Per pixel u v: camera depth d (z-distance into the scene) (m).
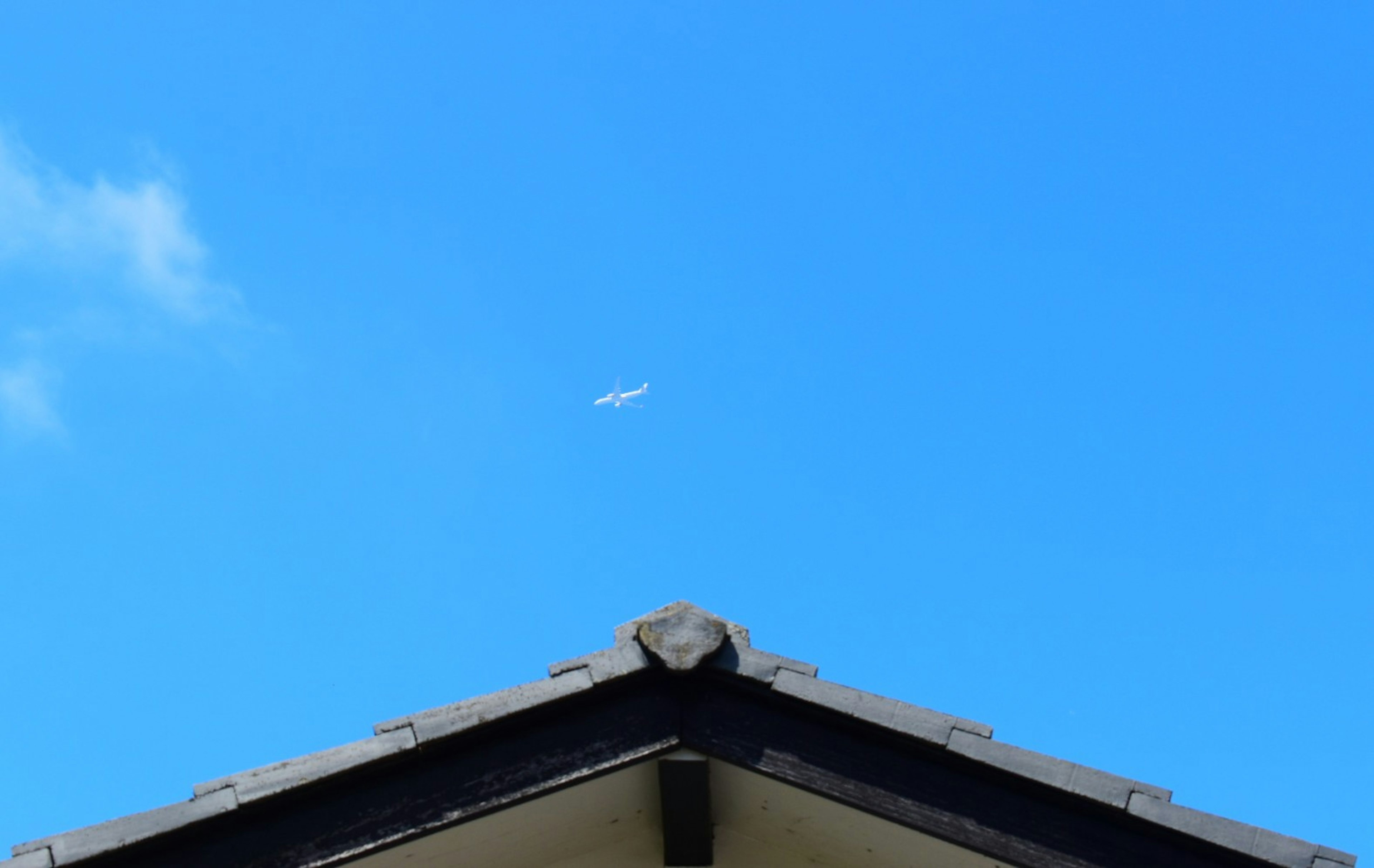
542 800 6.62
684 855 7.06
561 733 6.51
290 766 6.25
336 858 6.15
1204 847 6.06
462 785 6.35
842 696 6.48
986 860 6.47
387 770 6.37
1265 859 5.92
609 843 7.19
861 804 6.34
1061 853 6.17
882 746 6.48
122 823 6.09
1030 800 6.31
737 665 6.58
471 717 6.37
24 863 5.95
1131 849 6.16
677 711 6.60
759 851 7.13
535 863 7.09
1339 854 5.89
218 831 6.21
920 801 6.33
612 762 6.45
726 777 6.73
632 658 6.62
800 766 6.43
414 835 6.23
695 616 6.70
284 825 6.23
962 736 6.33
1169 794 6.16
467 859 6.87
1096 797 6.14
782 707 6.58
